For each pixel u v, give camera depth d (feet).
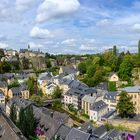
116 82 556.92
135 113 391.65
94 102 427.74
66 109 483.51
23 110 314.76
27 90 588.50
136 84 544.62
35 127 314.96
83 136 264.72
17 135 182.50
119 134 299.99
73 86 561.02
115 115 387.55
